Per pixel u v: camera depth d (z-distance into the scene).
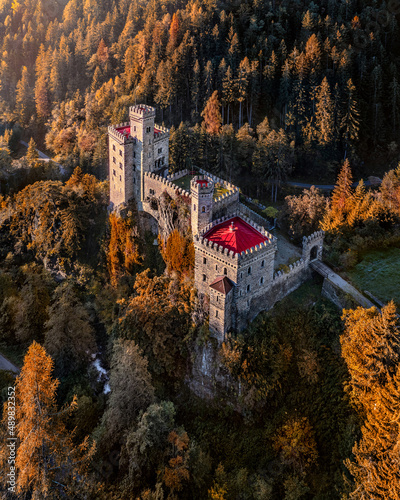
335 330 78.94
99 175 133.12
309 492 68.56
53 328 93.62
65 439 66.69
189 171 103.81
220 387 78.75
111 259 104.50
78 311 96.00
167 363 82.94
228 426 76.62
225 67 148.62
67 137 155.88
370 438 63.69
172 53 156.50
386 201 103.44
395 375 64.69
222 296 73.69
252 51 154.12
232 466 72.62
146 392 78.88
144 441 70.19
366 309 73.69
